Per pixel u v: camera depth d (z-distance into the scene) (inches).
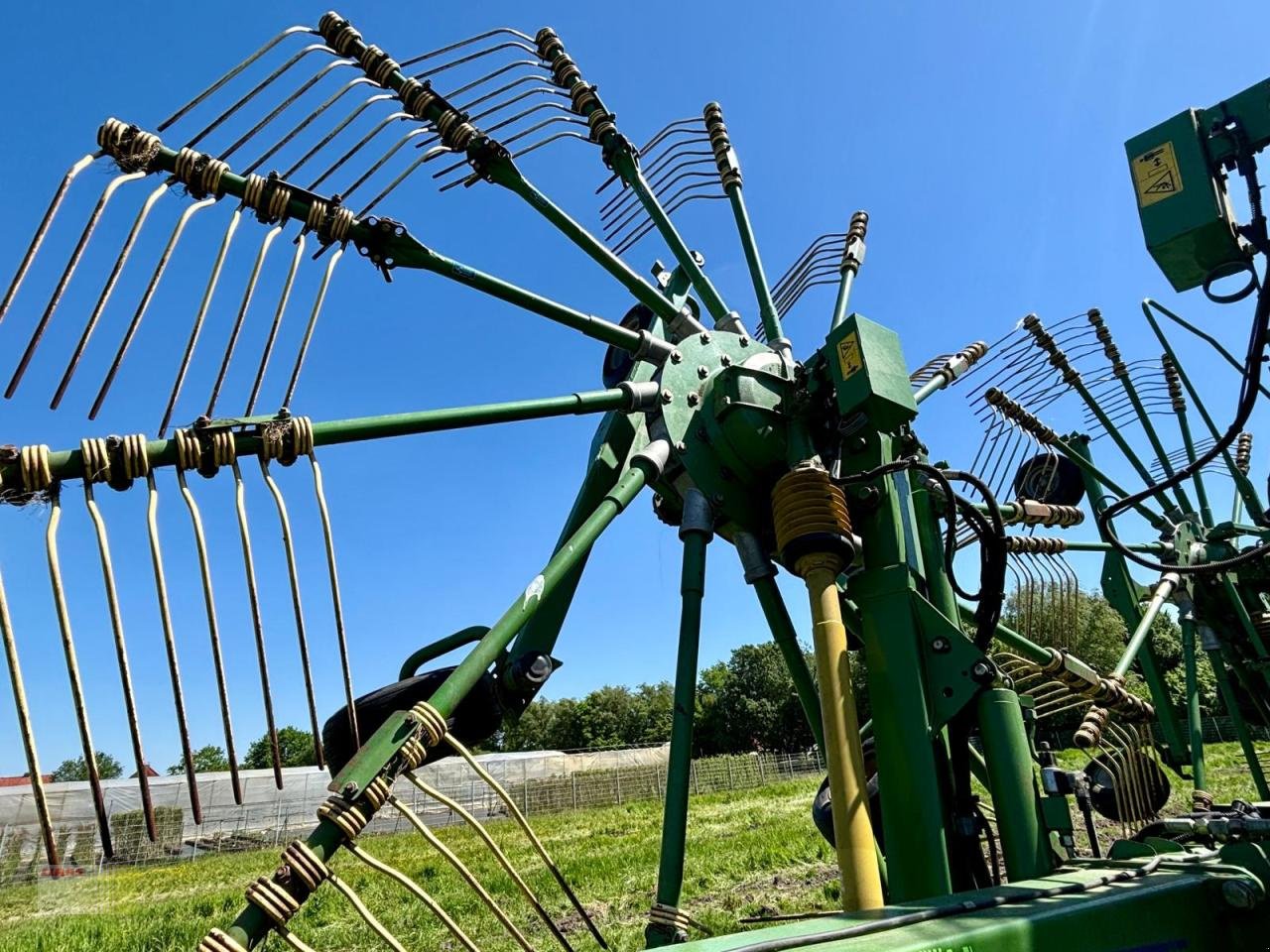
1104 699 209.9
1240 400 119.3
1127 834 194.2
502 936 368.2
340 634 122.1
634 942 331.0
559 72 233.5
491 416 153.1
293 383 128.3
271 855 1136.8
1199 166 116.0
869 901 120.2
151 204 121.4
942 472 152.5
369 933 395.5
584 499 199.0
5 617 92.7
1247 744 352.2
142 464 109.0
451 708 123.1
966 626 228.1
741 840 636.7
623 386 179.2
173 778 1497.3
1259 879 115.5
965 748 151.8
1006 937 89.2
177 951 438.3
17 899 716.7
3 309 104.3
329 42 163.8
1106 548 345.1
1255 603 378.6
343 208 146.4
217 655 109.3
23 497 103.2
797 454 182.1
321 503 124.4
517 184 187.5
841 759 129.0
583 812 1445.6
